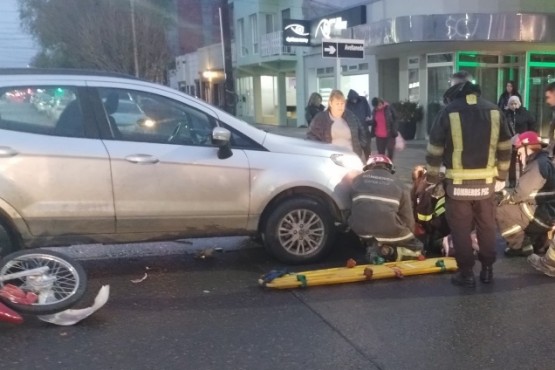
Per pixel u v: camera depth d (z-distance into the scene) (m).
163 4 33.50
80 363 3.66
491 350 3.82
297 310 4.54
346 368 3.59
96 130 5.07
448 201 5.02
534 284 5.10
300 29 22.75
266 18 28.45
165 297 4.86
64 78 5.06
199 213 5.31
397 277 5.23
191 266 5.75
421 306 4.60
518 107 10.25
